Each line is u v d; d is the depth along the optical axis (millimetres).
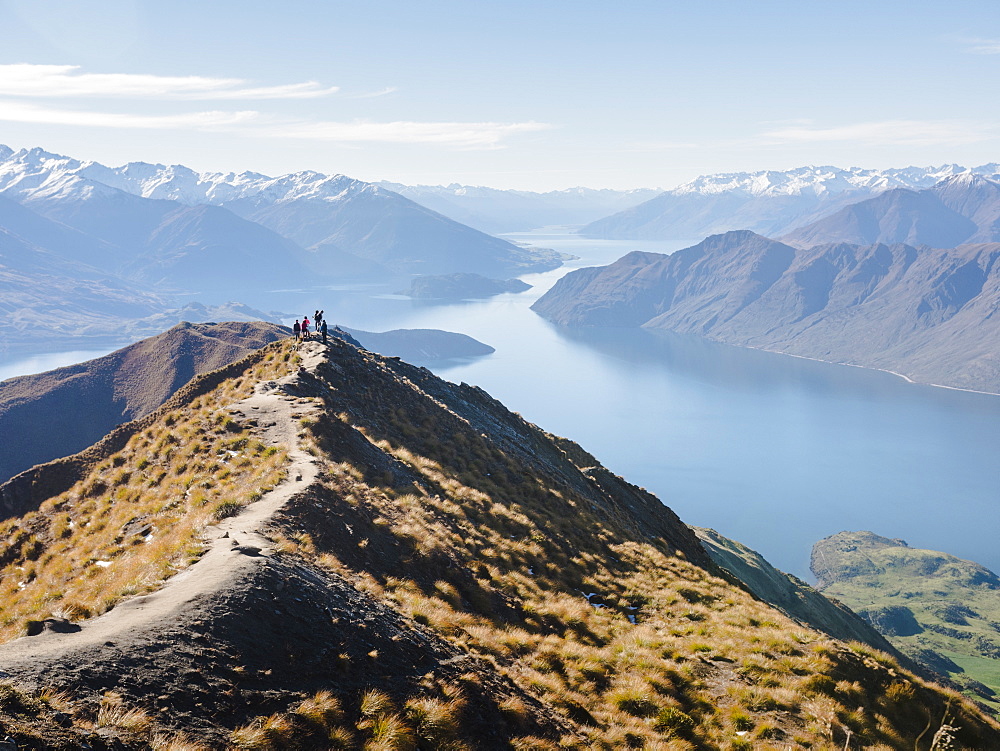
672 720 22156
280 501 28734
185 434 44250
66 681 12930
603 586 36906
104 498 39375
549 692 21828
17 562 35188
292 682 15711
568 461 80438
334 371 58906
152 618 16156
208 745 12641
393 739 15070
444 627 23094
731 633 30625
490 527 39656
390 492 36938
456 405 73500
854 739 22625
